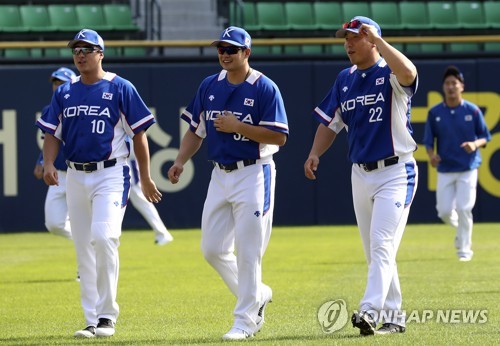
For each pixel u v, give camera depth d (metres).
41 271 39.28
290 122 61.53
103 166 22.97
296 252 45.56
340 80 22.94
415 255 42.88
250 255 21.94
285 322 24.61
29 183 60.62
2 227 60.56
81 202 23.27
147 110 23.27
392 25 71.31
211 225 22.42
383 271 21.39
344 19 72.00
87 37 22.88
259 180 21.97
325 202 61.66
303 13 71.88
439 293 29.67
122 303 29.27
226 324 24.78
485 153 61.22
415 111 61.50
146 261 42.47
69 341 21.98
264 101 21.95
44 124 23.28
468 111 40.50
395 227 21.81
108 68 61.00
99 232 22.47
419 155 61.53
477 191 61.28
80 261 23.47
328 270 37.59
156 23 73.56
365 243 23.00
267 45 62.72
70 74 36.38
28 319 26.39
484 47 67.75
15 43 61.00
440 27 70.31
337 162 61.66
